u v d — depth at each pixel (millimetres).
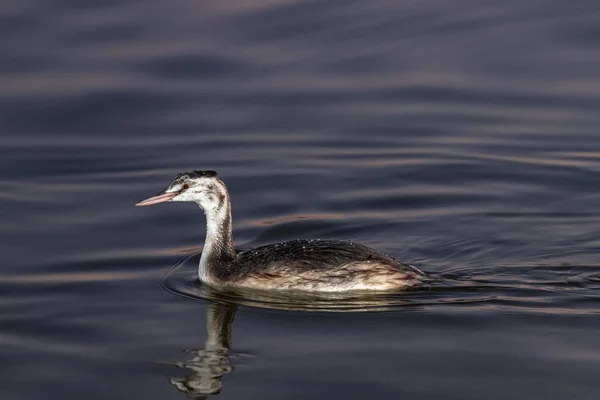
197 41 27203
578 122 23047
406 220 18672
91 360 13547
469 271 16250
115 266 16750
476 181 20438
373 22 28312
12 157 21500
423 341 13891
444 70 25688
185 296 15672
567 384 12688
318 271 15516
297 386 12734
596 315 14578
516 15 28547
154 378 13047
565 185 20141
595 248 17172
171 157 21609
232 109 23906
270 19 28562
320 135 22703
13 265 16609
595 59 25984
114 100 24188
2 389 12773
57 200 19422
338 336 14117
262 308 15164
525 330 14148
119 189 20016
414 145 22203
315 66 26016
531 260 16719
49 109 23781
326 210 19250
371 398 12422
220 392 12625
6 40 26984
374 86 24969
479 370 13062
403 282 15531
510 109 23750
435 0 29781
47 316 14883
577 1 29219
